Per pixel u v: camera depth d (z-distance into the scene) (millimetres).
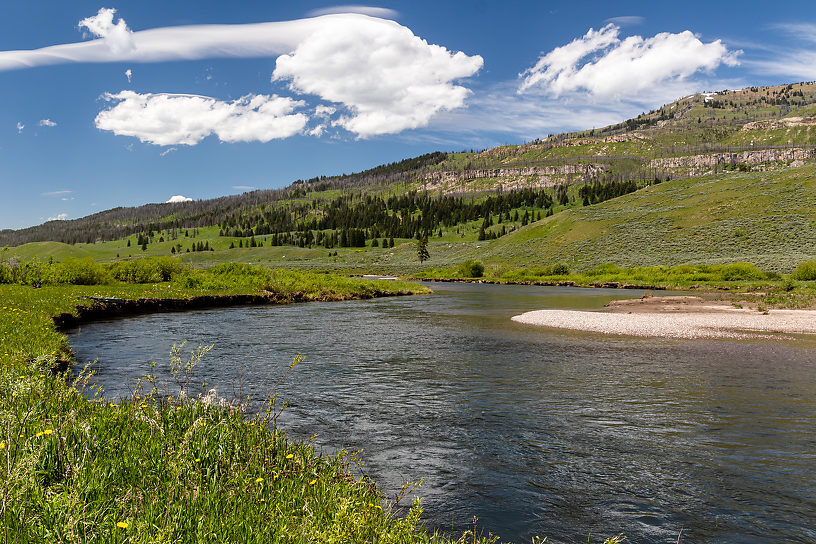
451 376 13609
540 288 67688
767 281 59594
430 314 31641
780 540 5340
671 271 72500
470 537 5109
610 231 108875
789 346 19484
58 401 5906
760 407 10711
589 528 5512
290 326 24562
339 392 11641
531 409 10438
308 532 3633
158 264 48188
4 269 38562
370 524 3967
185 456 4707
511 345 19297
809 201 93312
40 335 13672
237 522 3707
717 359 16562
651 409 10500
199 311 31469
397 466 7227
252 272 44844
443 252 162375
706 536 5410
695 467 7395
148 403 6715
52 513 3246
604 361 16078
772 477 7051
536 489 6539
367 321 27297
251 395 11102
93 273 43000
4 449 3928
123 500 3730
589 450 8070
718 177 136500
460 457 7672
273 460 5480
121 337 19656
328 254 193375
